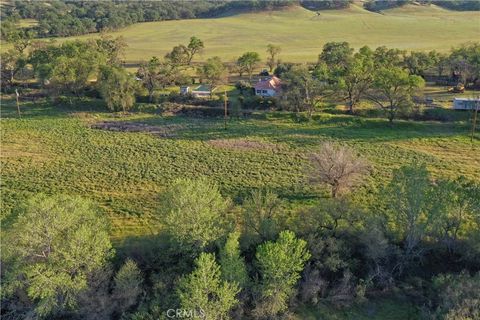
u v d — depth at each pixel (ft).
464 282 124.67
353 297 132.77
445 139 263.49
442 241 148.25
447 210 140.26
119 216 183.11
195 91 349.82
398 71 286.46
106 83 320.29
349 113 309.22
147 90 347.36
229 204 161.68
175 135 279.49
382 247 138.62
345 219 148.05
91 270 124.57
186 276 125.49
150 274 139.33
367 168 216.33
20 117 312.91
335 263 137.08
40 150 257.14
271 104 323.37
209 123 299.99
